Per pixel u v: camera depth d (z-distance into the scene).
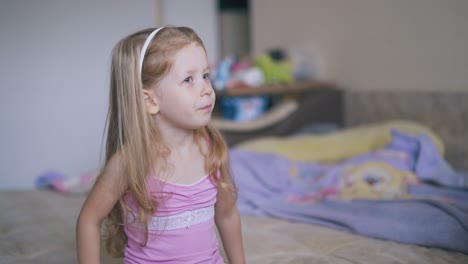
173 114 1.02
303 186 2.10
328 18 3.16
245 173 2.14
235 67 2.94
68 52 2.94
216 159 1.10
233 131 2.71
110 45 3.07
